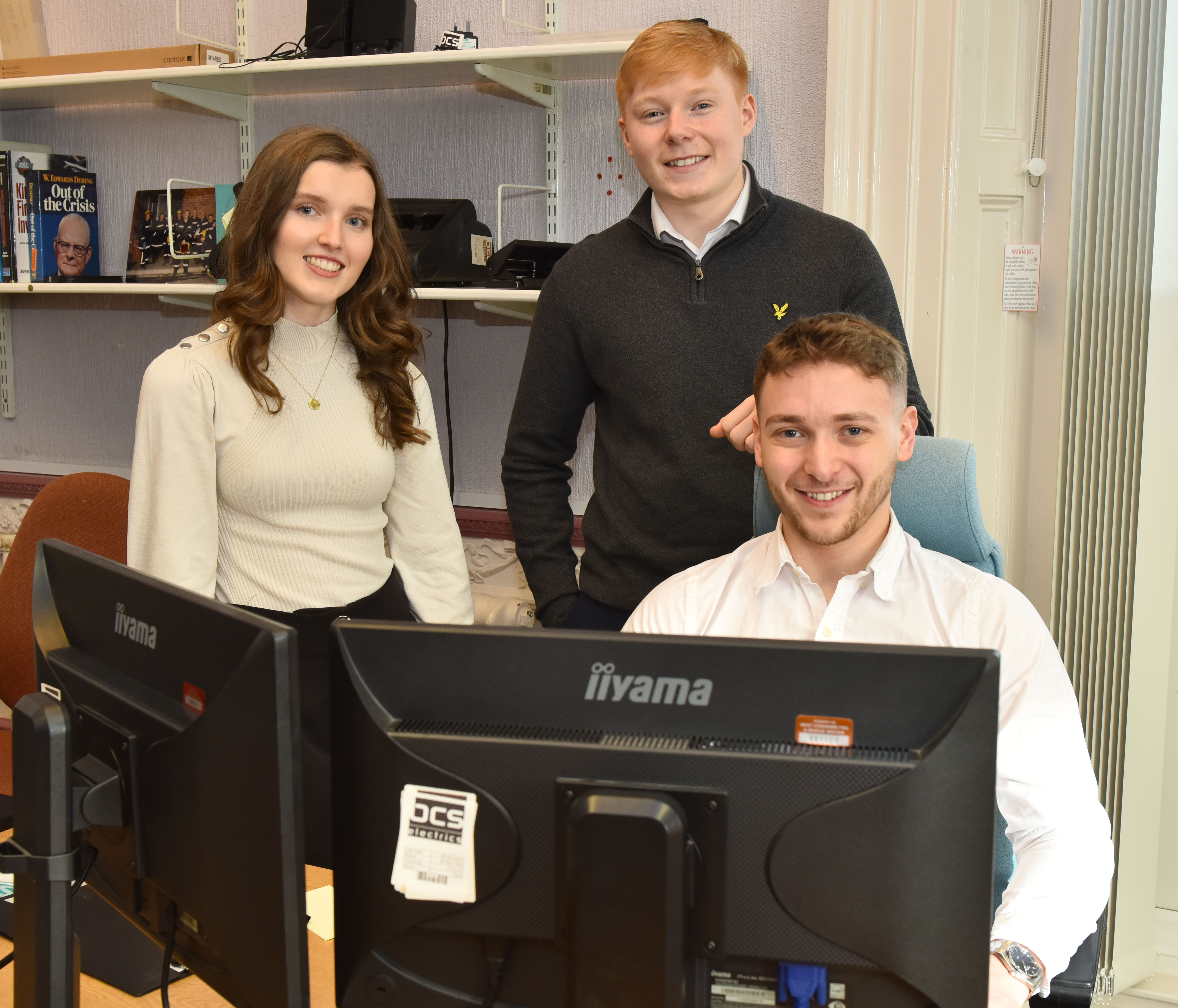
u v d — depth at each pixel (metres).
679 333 1.81
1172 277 2.02
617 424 1.90
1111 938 2.17
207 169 2.71
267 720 0.70
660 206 1.86
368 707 0.74
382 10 2.23
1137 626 2.09
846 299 1.81
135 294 2.68
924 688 0.68
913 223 2.13
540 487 2.03
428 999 0.76
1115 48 1.99
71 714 0.90
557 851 0.70
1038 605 2.19
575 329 1.92
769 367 1.20
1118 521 2.08
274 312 1.62
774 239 1.82
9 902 1.18
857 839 0.67
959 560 1.31
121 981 1.03
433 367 2.60
